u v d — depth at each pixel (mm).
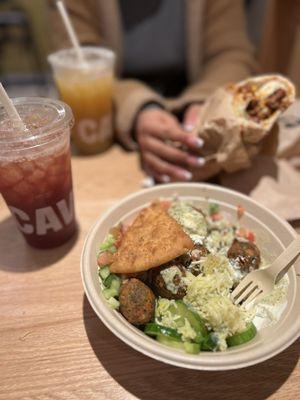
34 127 704
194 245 697
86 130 1175
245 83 939
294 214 893
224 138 905
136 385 599
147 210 772
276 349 538
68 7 1631
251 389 588
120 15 1765
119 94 1330
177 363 524
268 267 669
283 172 1001
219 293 653
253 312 641
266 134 904
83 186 1083
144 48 1865
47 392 586
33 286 778
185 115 1271
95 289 616
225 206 855
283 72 1950
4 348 652
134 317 605
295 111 1208
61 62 1097
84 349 652
